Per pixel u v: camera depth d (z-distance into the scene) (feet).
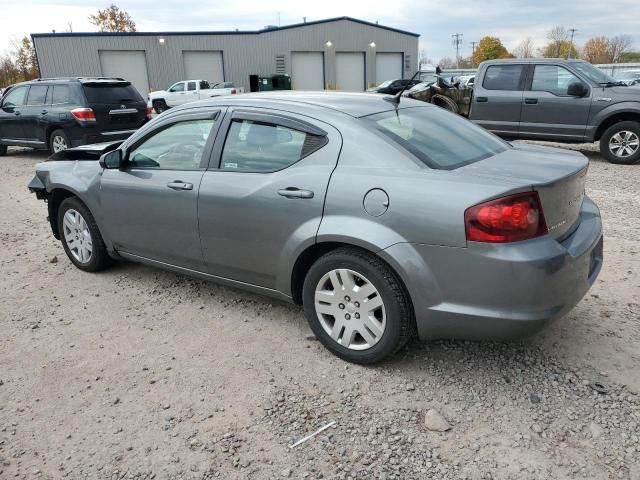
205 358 11.10
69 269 16.34
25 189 29.96
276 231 10.91
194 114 12.60
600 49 207.10
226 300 13.80
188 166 12.53
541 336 11.51
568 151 11.85
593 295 13.50
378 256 9.70
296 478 7.88
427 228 9.06
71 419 9.29
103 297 14.21
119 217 14.02
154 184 12.95
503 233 8.58
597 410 9.13
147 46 108.78
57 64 104.17
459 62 256.73
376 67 130.72
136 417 9.30
